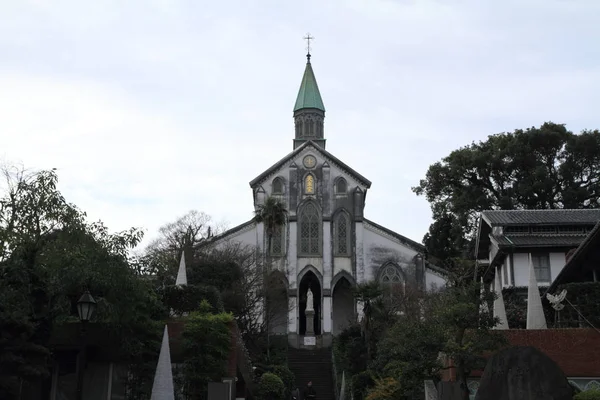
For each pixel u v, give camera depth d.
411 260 66.56
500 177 68.75
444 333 24.03
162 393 16.88
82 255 20.44
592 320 29.19
